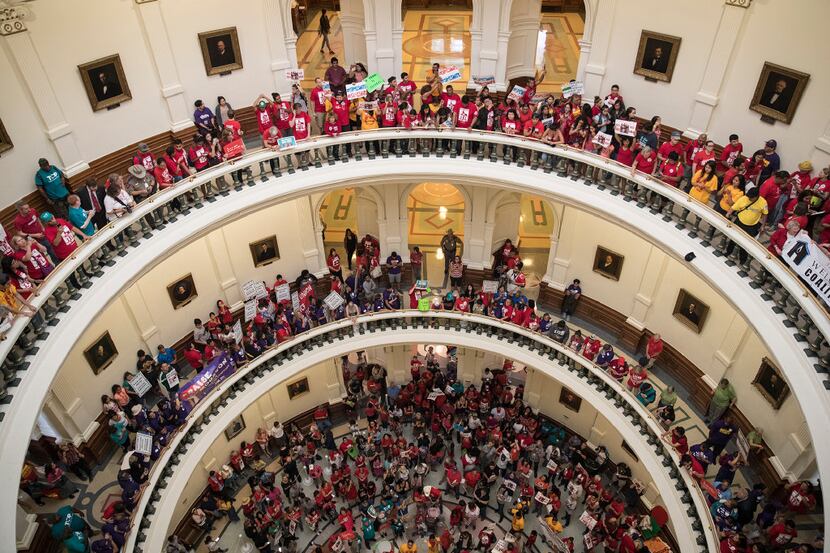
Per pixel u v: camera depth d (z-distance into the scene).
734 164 12.39
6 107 11.46
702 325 14.89
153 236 12.85
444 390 19.59
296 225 18.39
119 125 14.05
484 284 17.33
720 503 11.62
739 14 12.41
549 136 14.29
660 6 13.91
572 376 16.47
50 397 12.38
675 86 14.32
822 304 9.38
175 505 13.54
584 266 17.66
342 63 21.00
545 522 16.16
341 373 20.62
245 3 15.58
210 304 17.50
